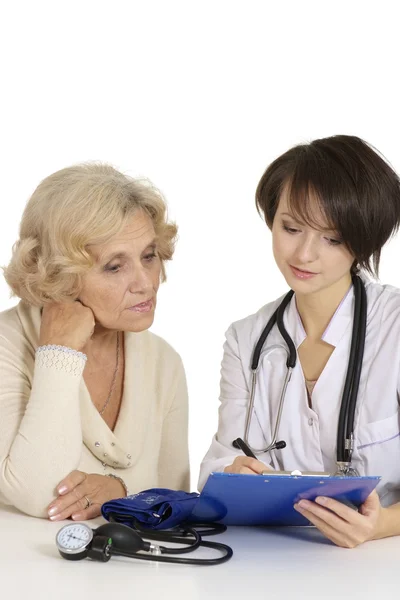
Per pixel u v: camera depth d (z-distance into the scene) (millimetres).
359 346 1992
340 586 1362
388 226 1872
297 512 1655
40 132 4484
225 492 1535
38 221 2041
